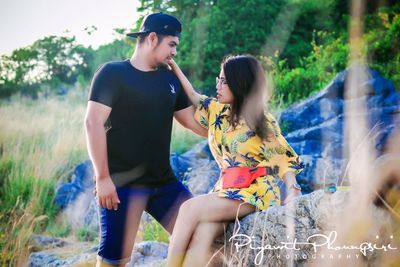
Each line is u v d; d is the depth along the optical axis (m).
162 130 2.64
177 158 5.20
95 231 4.77
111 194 2.49
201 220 2.28
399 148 1.67
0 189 5.39
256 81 2.45
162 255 3.41
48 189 5.36
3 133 6.02
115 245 2.55
